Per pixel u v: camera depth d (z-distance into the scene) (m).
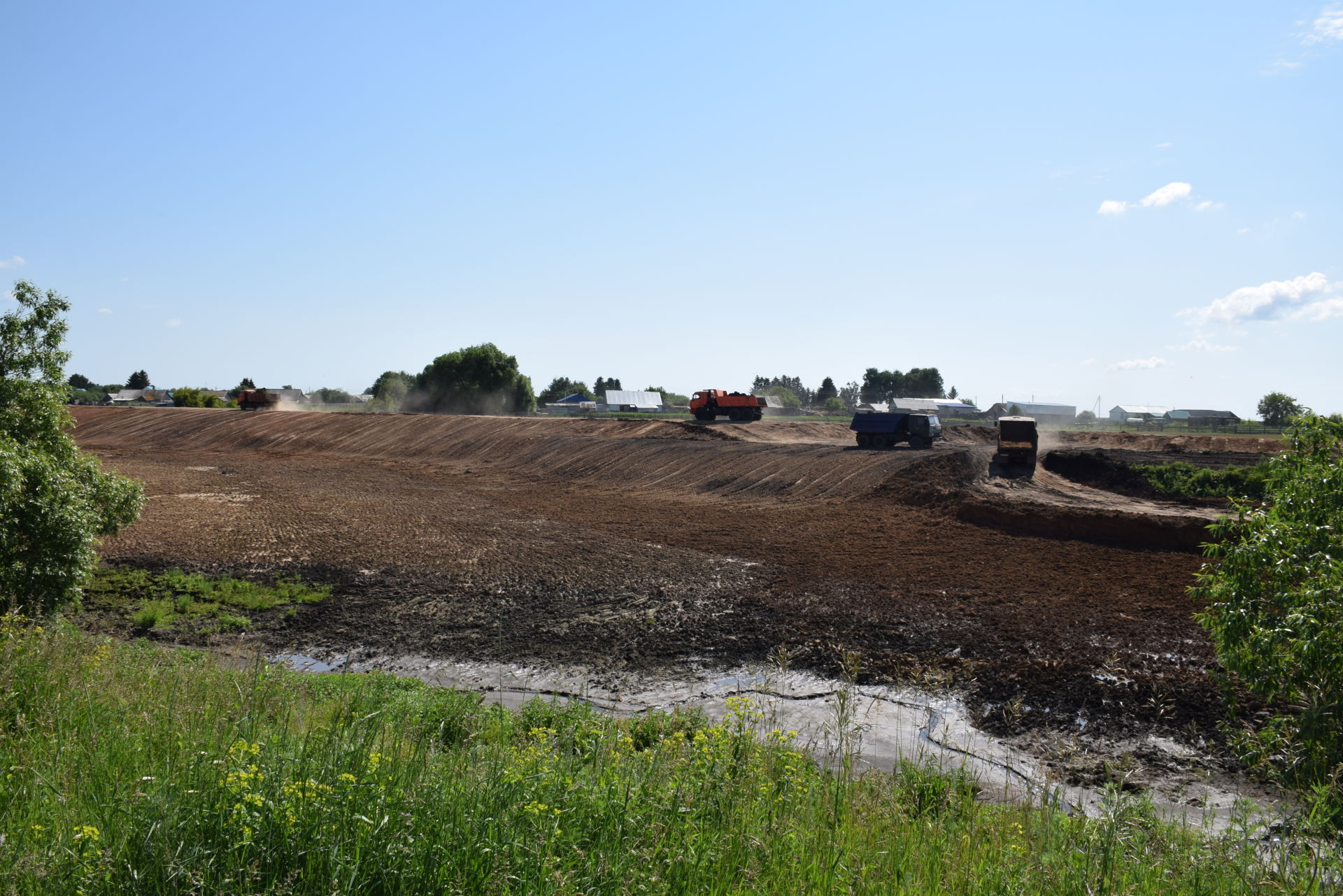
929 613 17.78
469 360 92.69
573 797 5.27
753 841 4.90
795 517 30.70
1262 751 8.28
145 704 7.10
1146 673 13.88
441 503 34.81
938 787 7.86
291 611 18.42
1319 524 8.47
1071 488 34.31
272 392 84.62
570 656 15.83
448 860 4.38
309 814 4.48
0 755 5.79
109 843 4.41
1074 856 5.27
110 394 140.12
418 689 12.39
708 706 13.29
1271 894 4.84
